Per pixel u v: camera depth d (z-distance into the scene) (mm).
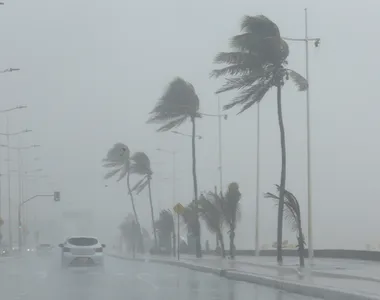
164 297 20078
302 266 31516
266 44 34406
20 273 34375
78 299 19594
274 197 34406
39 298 19953
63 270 35344
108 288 23672
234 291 22047
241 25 35344
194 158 53219
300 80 35531
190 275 31578
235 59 35469
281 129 34688
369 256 41219
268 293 21188
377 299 15672
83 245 35406
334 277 24297
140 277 30109
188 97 54875
